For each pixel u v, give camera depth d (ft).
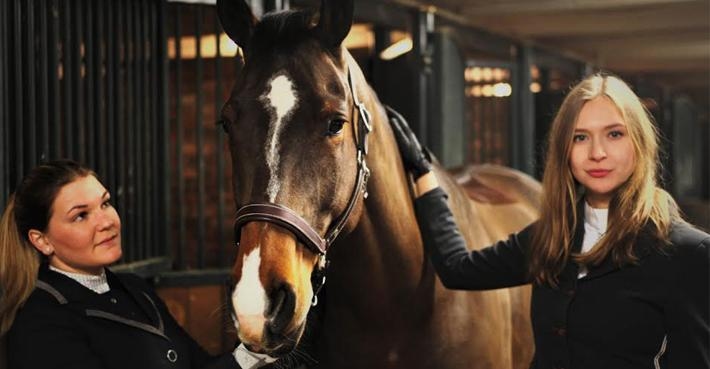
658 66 22.31
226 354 4.99
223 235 9.67
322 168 4.45
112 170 8.44
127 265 8.40
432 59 12.97
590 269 4.48
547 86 17.49
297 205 4.33
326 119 4.44
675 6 13.75
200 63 9.43
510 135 15.72
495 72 15.44
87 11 8.07
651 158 4.42
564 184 4.64
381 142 5.34
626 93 4.48
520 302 7.14
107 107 8.41
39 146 7.47
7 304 4.70
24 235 4.84
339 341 5.69
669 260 4.25
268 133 4.36
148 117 8.96
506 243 5.25
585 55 18.93
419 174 5.81
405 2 12.21
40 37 7.41
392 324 5.57
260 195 4.29
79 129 8.00
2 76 6.76
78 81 7.97
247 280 4.14
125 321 4.88
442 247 5.56
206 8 9.75
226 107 4.51
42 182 4.83
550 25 15.16
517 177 9.98
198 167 9.46
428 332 5.72
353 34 13.09
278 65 4.51
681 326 4.18
